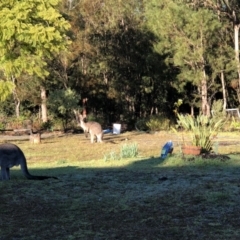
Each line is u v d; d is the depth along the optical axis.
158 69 35.81
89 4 37.34
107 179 9.76
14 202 7.74
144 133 30.55
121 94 39.88
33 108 40.25
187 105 42.53
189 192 8.02
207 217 6.42
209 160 12.61
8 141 26.62
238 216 6.43
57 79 36.00
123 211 6.90
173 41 33.16
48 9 14.20
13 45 14.55
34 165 14.80
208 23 31.25
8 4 13.52
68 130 34.62
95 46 37.78
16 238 5.64
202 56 32.03
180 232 5.73
